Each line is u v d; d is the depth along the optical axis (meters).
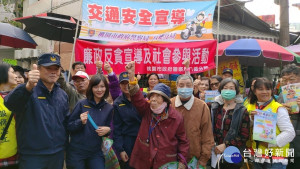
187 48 5.51
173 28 5.66
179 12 5.68
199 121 3.43
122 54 5.43
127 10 5.60
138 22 5.62
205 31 5.61
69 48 10.44
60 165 3.03
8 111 3.08
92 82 3.33
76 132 3.27
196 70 5.53
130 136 3.69
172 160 3.19
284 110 3.44
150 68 5.52
